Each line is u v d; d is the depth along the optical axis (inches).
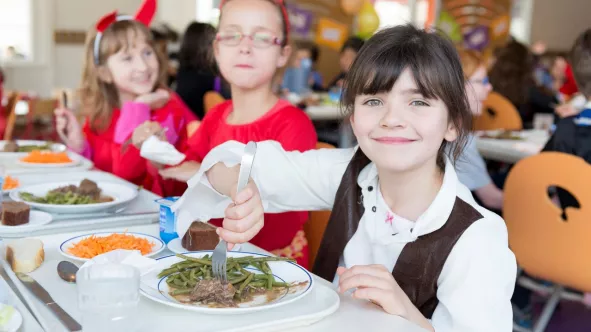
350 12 362.6
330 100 213.8
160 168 79.5
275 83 76.7
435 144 44.5
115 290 31.8
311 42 369.4
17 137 250.1
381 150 44.5
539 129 151.3
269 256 45.4
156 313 36.3
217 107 80.7
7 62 308.2
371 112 44.6
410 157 44.0
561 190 88.3
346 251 51.0
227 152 47.8
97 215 59.4
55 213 60.2
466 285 42.8
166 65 100.0
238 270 41.8
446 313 43.4
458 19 412.5
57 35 321.4
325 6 369.7
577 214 77.1
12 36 311.7
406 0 403.9
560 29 444.8
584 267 78.2
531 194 80.7
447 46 45.2
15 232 51.8
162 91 92.8
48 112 230.2
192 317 35.8
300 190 54.1
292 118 71.3
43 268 43.6
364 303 40.1
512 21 429.7
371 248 49.6
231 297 37.5
